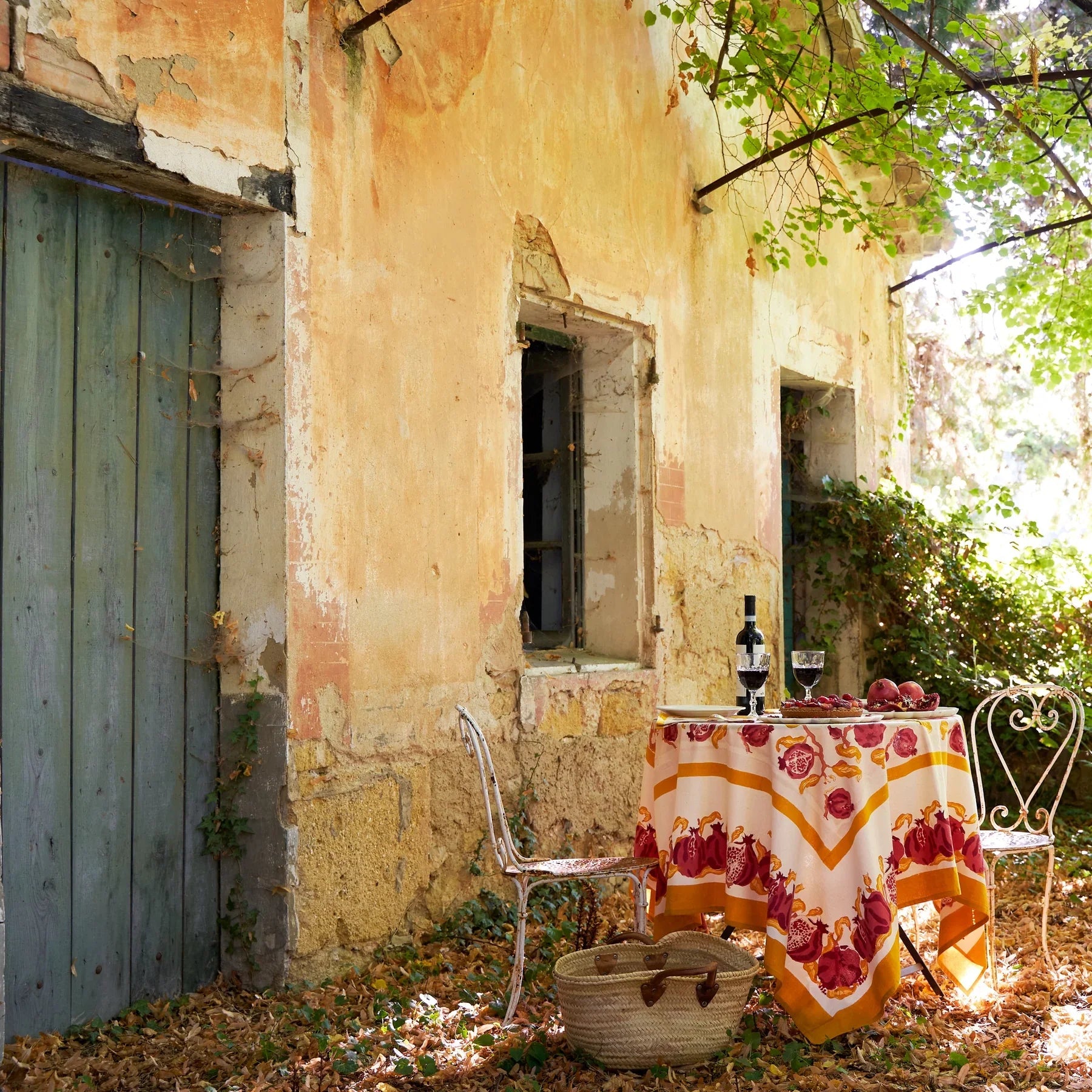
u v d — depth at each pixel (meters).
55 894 3.44
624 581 5.93
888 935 3.41
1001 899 5.24
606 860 3.86
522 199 5.10
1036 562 8.31
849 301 8.24
